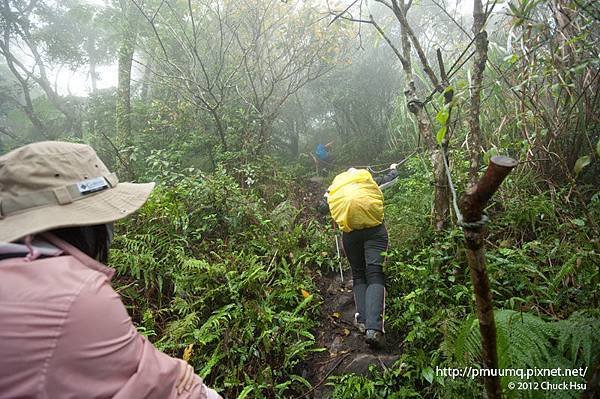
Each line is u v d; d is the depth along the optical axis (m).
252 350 2.40
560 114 2.95
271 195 5.06
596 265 2.08
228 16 5.79
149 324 2.57
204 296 2.78
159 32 6.15
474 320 1.83
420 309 2.47
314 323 2.90
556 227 2.67
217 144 5.82
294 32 5.98
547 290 2.15
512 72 2.90
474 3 2.41
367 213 2.72
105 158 6.52
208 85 5.31
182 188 3.99
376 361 2.39
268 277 3.14
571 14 2.40
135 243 3.11
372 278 2.69
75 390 0.73
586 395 1.22
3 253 0.80
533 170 3.19
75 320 0.74
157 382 0.87
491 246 2.87
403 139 5.50
